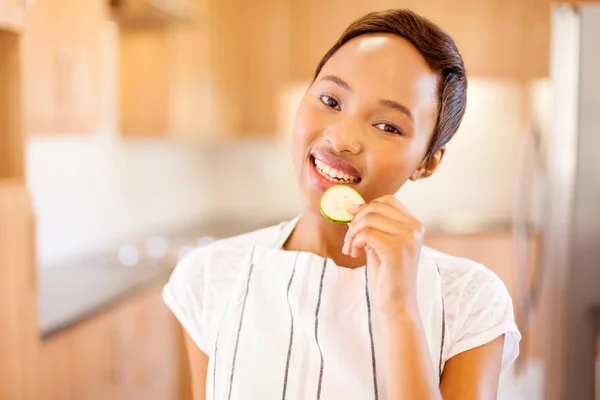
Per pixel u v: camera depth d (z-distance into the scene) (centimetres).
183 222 416
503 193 447
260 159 464
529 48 391
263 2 406
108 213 318
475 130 447
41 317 195
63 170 278
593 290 224
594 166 221
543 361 280
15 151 178
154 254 302
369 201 80
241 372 80
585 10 220
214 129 369
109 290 230
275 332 81
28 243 177
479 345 79
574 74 223
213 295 88
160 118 310
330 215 78
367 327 79
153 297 253
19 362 174
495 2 392
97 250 307
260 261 85
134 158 345
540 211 297
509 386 359
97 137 304
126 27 300
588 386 226
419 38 77
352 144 76
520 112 417
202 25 346
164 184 387
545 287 279
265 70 410
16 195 173
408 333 72
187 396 285
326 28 404
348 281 81
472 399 76
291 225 92
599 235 222
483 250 388
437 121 80
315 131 80
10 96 177
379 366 78
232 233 396
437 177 454
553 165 255
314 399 78
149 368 250
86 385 206
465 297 81
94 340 210
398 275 73
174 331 274
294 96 451
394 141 77
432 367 72
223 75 381
